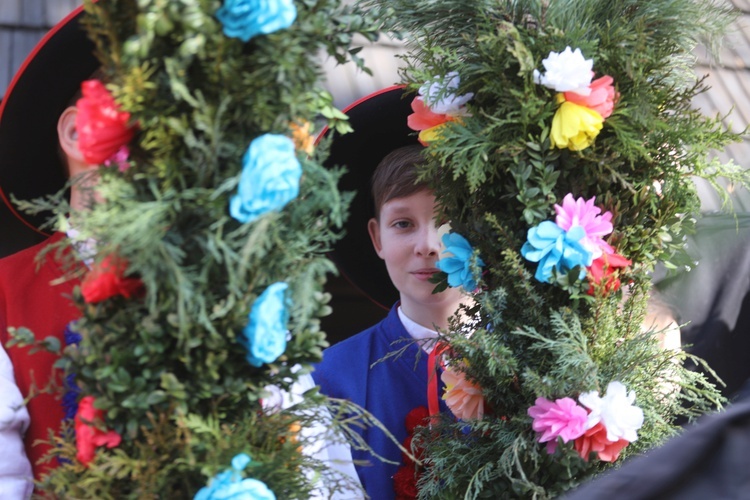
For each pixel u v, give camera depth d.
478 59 1.63
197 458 1.24
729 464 0.78
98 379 1.24
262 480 1.29
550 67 1.53
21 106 1.73
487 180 1.64
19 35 2.55
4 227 2.48
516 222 1.63
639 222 1.63
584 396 1.55
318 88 1.29
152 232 1.15
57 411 1.55
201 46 1.16
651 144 1.61
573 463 1.56
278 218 1.24
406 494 1.82
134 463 1.22
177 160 1.20
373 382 1.98
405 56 1.75
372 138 2.14
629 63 1.56
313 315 1.32
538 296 1.59
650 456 0.81
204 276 1.20
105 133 1.20
